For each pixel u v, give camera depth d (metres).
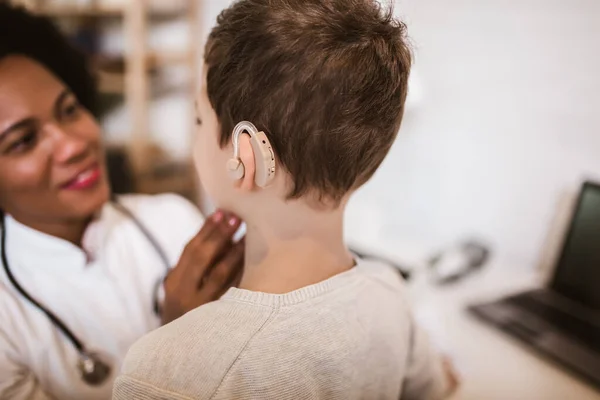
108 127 1.97
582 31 0.99
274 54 0.36
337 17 0.37
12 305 0.58
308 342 0.39
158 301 0.73
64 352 0.61
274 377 0.37
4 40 0.59
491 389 0.80
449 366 0.74
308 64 0.36
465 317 1.01
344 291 0.43
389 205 1.53
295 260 0.42
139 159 1.88
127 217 0.79
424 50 1.28
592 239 0.96
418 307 1.04
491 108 1.19
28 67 0.59
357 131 0.39
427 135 1.35
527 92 1.11
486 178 1.25
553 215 1.14
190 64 1.92
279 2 0.37
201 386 0.36
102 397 0.63
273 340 0.38
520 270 1.21
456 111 1.26
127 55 1.78
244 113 0.39
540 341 0.91
